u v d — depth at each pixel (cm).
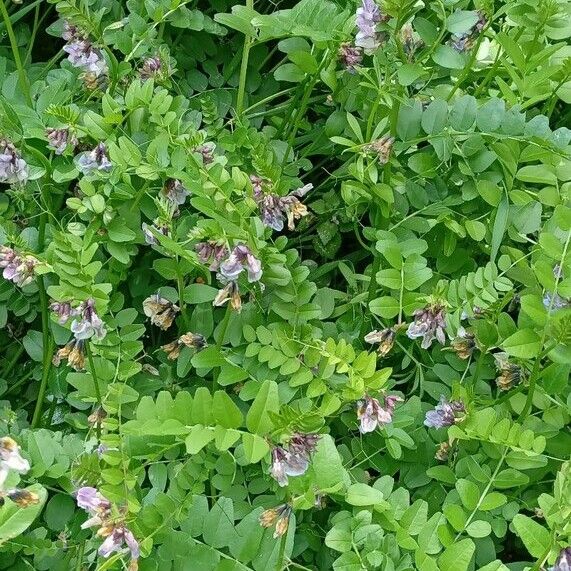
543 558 26
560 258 30
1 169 33
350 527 28
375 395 30
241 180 32
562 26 34
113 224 33
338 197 40
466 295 33
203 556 28
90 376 32
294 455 26
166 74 38
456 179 36
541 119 33
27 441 31
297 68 37
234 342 33
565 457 32
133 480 26
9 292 36
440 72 38
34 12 44
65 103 36
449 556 27
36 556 30
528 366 32
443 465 32
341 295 37
